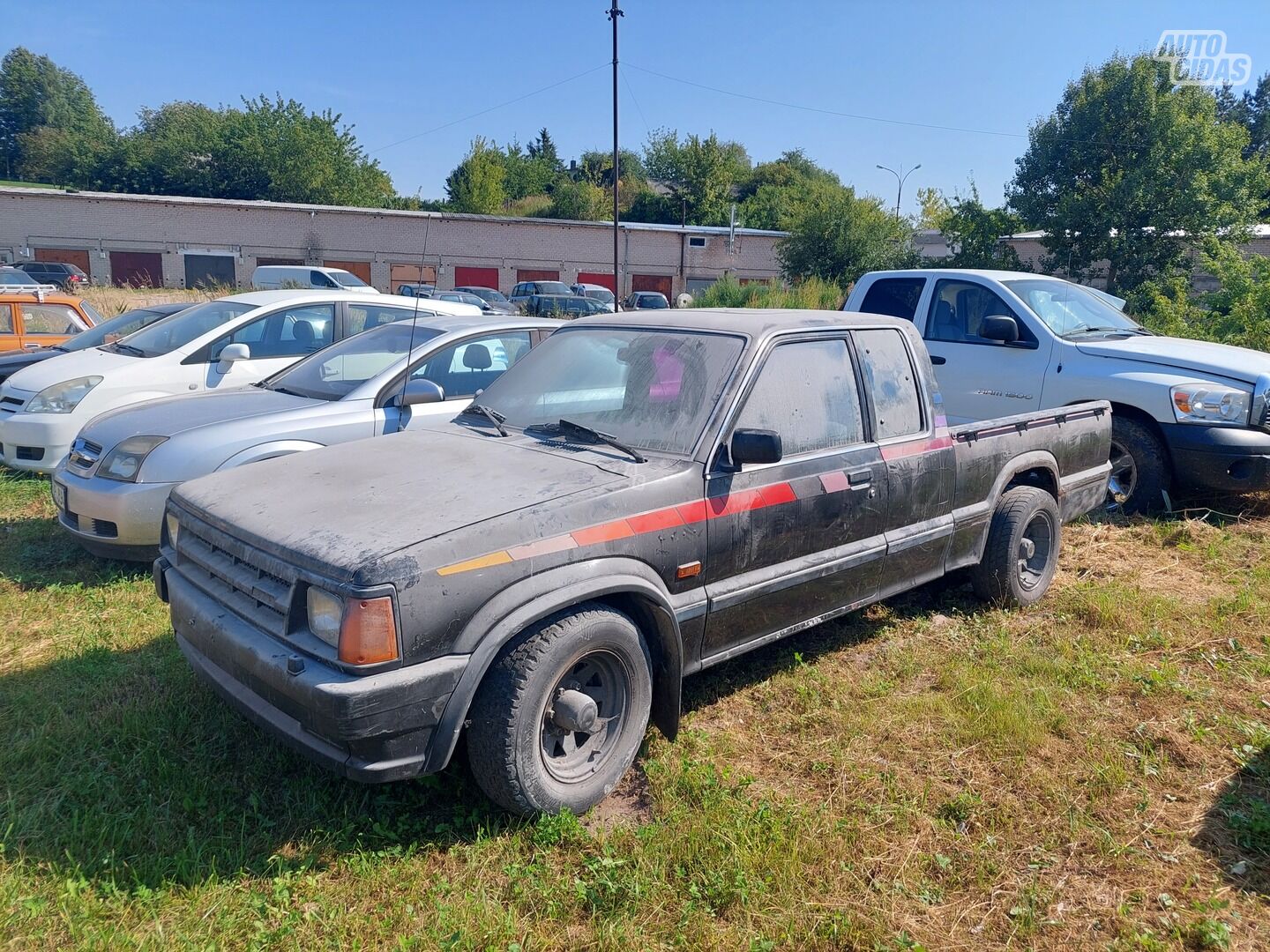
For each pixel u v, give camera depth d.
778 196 76.38
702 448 3.61
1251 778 3.55
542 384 4.32
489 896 2.85
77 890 2.78
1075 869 3.04
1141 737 3.84
